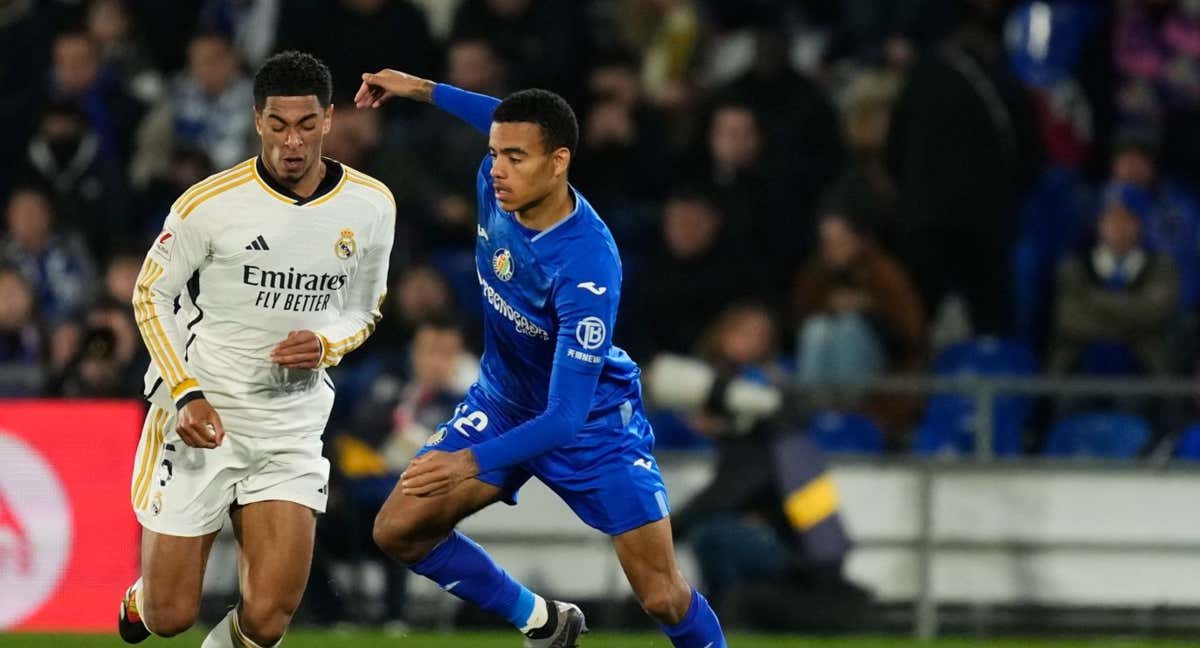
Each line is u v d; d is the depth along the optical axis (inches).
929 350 1574.8
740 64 1930.4
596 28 1945.1
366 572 1401.3
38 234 1647.4
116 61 1825.8
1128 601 1438.2
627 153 1770.4
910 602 1435.8
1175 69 1839.3
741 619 1380.4
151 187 1720.0
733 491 1385.3
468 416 938.7
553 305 884.6
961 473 1443.2
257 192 861.2
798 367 1557.6
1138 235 1569.9
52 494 1275.8
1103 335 1560.0
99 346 1346.0
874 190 1684.3
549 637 973.2
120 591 1274.6
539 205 872.9
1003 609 1438.2
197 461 882.1
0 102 1831.9
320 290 876.0
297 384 889.5
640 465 918.4
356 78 1785.2
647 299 1614.2
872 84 1776.6
